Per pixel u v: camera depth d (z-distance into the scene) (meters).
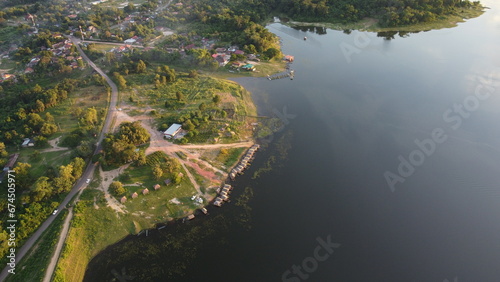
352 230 83.50
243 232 83.75
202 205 91.50
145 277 73.62
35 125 119.06
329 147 114.00
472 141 113.31
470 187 95.19
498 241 79.38
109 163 102.69
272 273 73.69
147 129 123.06
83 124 120.75
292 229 84.19
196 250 79.44
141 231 84.31
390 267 74.31
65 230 81.12
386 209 89.31
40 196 87.12
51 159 106.62
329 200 92.62
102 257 78.19
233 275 73.44
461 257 75.94
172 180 96.94
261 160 109.06
